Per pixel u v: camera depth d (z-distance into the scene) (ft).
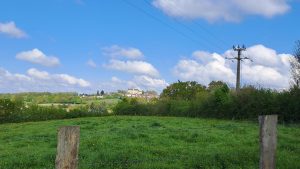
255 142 80.02
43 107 212.23
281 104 160.56
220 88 183.21
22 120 199.11
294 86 162.81
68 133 25.11
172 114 205.05
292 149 71.51
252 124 137.59
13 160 59.21
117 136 87.97
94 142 74.90
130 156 60.80
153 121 143.95
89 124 132.46
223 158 57.11
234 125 125.80
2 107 195.52
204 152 65.82
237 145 76.54
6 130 127.03
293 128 122.52
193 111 192.95
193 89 295.07
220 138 86.74
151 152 66.49
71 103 316.40
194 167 54.19
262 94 169.07
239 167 53.21
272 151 34.01
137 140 82.12
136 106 222.89
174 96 296.92
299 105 156.46
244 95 172.86
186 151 67.41
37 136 98.99
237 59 203.10
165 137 87.66
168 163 57.21
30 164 57.52
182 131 101.96
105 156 60.23
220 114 180.45
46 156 61.46
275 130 34.19
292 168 53.26
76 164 25.40
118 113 228.22
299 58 172.86
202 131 103.19
